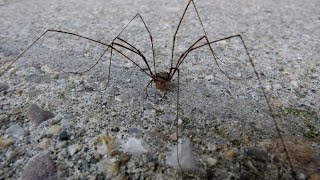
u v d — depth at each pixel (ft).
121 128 0.18
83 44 0.28
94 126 0.18
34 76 0.22
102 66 0.25
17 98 0.20
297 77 0.23
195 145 0.17
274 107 0.20
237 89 0.22
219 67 0.25
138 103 0.20
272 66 0.25
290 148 0.16
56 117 0.18
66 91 0.21
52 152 0.16
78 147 0.16
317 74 0.23
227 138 0.17
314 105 0.20
